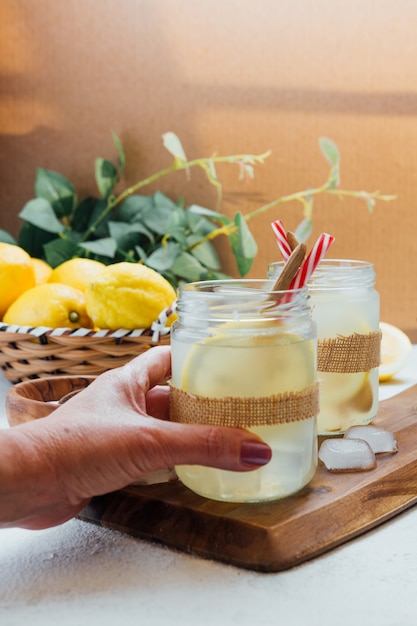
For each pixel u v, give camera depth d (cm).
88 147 143
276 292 62
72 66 141
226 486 61
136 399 66
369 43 137
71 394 77
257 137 140
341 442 71
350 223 142
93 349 99
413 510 68
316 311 81
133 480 59
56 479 56
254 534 57
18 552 61
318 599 52
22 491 55
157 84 141
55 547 62
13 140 144
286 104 139
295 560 57
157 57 140
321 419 81
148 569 57
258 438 59
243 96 140
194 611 51
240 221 129
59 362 101
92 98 142
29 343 100
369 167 140
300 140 140
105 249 125
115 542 62
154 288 100
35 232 136
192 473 63
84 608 52
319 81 138
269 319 62
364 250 142
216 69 139
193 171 141
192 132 141
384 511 65
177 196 142
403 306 143
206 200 142
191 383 63
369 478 66
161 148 142
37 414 76
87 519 66
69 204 139
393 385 111
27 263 111
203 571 57
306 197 141
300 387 63
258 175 141
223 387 61
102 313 99
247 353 61
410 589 53
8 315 107
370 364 82
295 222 142
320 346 80
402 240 142
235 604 52
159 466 58
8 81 142
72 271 116
